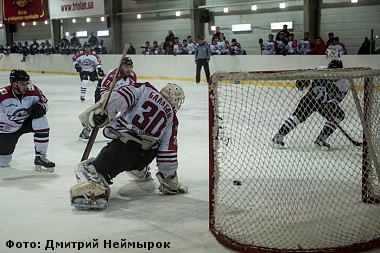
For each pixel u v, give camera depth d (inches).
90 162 191.2
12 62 1175.6
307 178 211.2
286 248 145.3
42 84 818.8
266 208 182.1
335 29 771.4
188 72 801.6
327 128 273.9
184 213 182.2
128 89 186.7
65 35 1222.9
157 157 200.5
